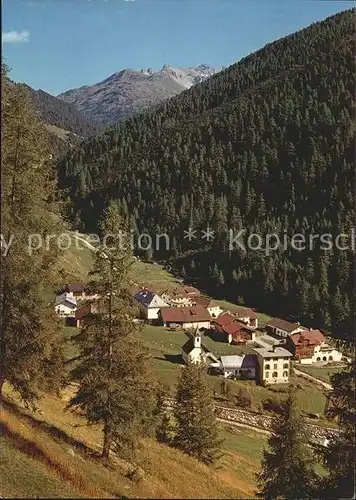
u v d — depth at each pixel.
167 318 110.81
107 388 23.00
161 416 38.50
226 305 143.25
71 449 23.64
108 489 20.41
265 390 77.75
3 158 20.42
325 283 134.50
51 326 24.61
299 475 26.52
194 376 38.06
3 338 23.06
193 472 30.17
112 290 22.95
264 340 107.88
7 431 21.52
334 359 101.62
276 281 145.12
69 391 42.78
